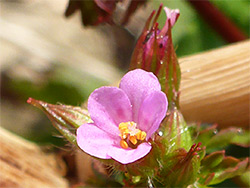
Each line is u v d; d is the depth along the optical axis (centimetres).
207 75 11
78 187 10
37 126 16
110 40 19
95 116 9
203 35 15
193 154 9
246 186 11
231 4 15
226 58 11
